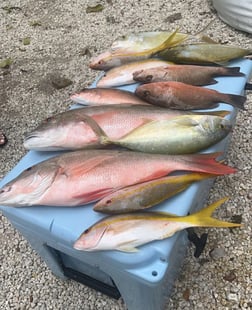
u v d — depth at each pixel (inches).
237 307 63.1
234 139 85.2
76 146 55.8
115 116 58.0
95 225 46.8
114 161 51.3
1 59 117.7
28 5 136.2
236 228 71.6
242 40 108.1
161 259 46.3
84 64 110.7
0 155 92.4
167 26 116.4
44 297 68.8
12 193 50.9
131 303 57.3
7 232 78.5
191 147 54.7
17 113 101.6
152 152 54.6
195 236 52.2
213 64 68.8
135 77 65.3
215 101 60.2
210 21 115.2
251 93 92.7
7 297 69.8
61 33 122.4
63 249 53.4
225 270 67.1
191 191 50.8
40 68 112.5
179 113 58.4
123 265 46.6
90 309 66.4
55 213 50.6
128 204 48.1
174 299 65.1
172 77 64.5
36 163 56.2
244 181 78.1
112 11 126.2
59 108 100.8
